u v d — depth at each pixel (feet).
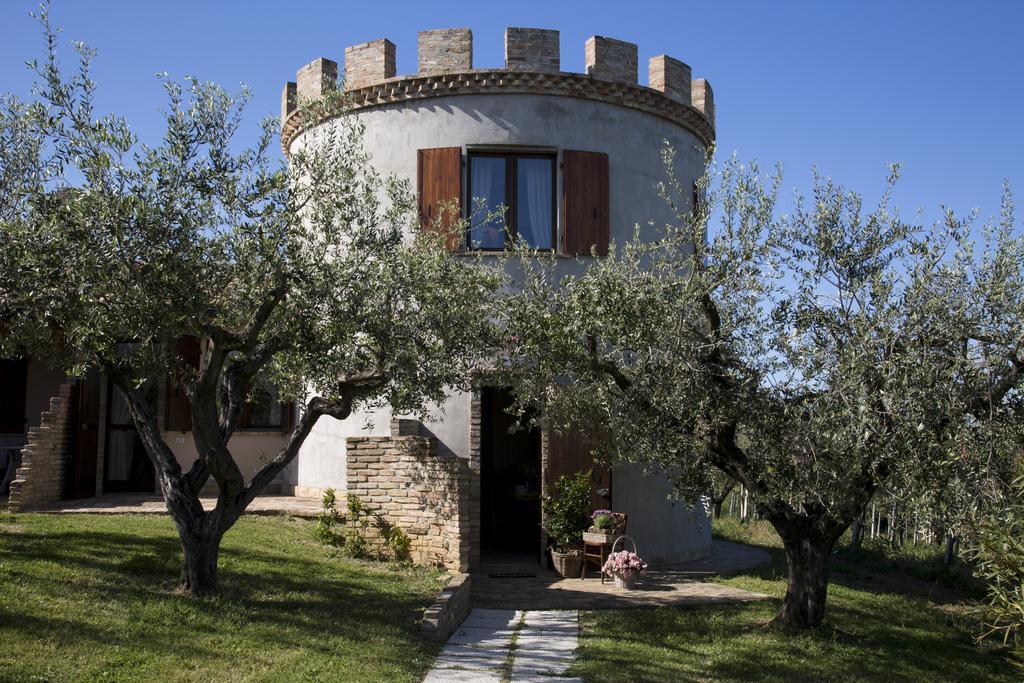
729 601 39.11
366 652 27.17
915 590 44.86
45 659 21.84
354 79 50.11
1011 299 26.32
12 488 43.98
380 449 42.78
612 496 47.78
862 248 28.78
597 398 34.04
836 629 33.40
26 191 25.85
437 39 48.57
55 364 30.96
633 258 32.40
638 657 30.22
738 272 29.19
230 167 27.12
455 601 34.45
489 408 61.21
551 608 38.09
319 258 28.37
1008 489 23.77
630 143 50.29
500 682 26.76
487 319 33.24
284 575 34.81
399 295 30.60
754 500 32.04
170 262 25.08
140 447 53.78
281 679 23.54
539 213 48.67
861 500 28.63
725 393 28.68
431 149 48.16
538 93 48.44
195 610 27.58
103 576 29.66
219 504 30.25
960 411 25.39
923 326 26.40
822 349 27.27
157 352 26.78
